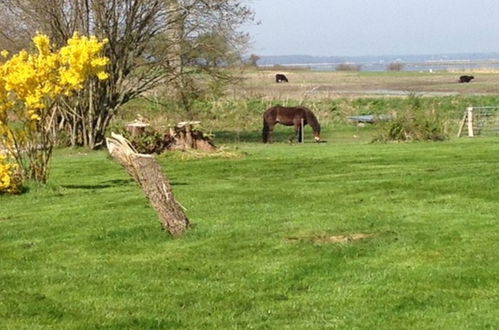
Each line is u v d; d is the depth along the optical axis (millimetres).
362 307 8156
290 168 20328
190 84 34844
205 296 8711
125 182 18672
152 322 7879
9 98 16922
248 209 13672
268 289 8914
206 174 19703
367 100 52250
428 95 60688
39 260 10578
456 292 8492
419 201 13977
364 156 22875
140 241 11391
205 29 34188
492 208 13008
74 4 32094
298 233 11484
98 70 16625
